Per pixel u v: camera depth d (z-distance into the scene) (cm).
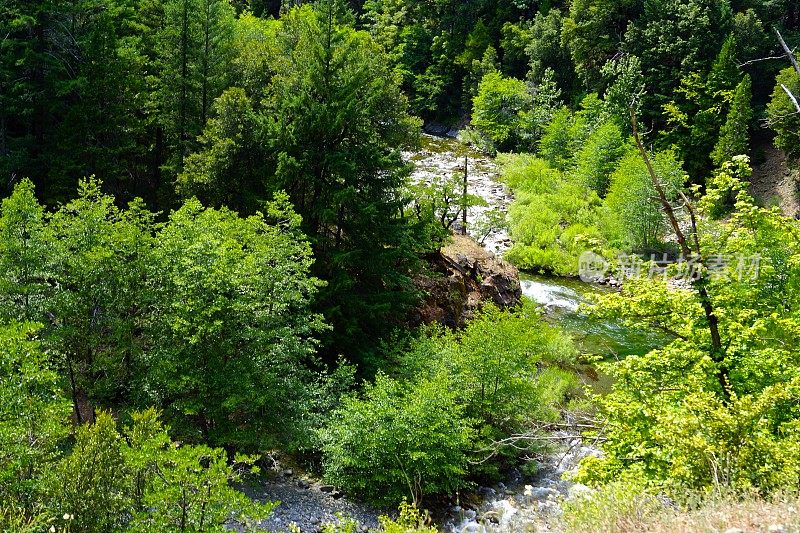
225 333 1502
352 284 2047
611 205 4225
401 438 1477
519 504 1519
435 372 1784
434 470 1488
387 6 8488
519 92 6450
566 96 6769
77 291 1493
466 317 2570
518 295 3064
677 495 740
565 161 5444
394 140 2972
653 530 610
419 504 1486
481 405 1730
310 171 2061
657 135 5291
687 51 5291
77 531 916
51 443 1043
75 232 1499
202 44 2864
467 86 7575
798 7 5744
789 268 1110
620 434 1040
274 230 1680
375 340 2138
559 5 7712
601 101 5738
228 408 1469
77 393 1612
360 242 2152
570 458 1781
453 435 1520
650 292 1155
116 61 2589
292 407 1592
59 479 952
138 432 1019
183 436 1530
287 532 1321
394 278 2161
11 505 877
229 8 4503
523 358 1816
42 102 2559
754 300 1107
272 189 2055
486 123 6356
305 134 2084
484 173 5631
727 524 577
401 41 8038
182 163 2695
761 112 5162
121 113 2617
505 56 7519
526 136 6097
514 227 4212
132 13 3266
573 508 733
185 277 1461
